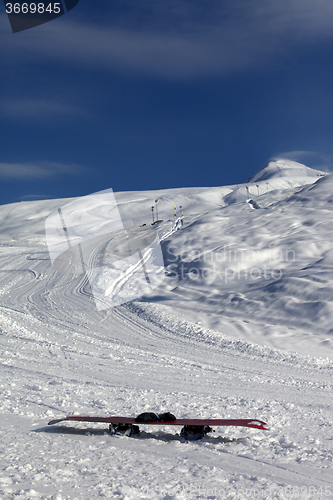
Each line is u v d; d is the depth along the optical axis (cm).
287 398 604
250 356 1067
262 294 1820
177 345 1208
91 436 365
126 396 564
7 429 374
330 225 2991
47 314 1736
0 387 595
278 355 1059
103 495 219
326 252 2406
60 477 248
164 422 362
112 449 323
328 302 1547
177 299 1972
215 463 292
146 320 1595
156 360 966
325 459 302
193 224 3950
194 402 538
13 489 223
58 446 324
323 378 817
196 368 888
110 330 1430
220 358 1037
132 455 307
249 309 1669
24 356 927
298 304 1595
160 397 567
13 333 1239
